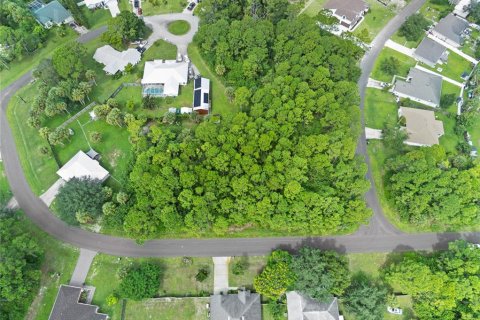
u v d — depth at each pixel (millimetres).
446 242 94875
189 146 93875
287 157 91438
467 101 114625
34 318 84125
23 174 103188
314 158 92188
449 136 111688
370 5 140500
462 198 91062
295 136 98188
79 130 109500
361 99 117062
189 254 91125
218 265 89938
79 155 101312
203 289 87312
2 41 120750
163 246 92125
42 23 130750
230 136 94438
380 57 126938
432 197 92250
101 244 92500
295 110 97875
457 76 124562
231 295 83875
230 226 94312
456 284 82000
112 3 139375
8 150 107312
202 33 117812
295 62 108812
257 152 93375
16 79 120750
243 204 87188
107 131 109188
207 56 120750
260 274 84250
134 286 82125
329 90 104312
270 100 102312
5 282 78000
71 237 93438
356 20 134750
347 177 92000
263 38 113188
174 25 133375
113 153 105688
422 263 85625
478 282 80812
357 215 86812
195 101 112000
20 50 121438
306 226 89625
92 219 93688
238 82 113750
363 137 109500
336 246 93062
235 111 112375
